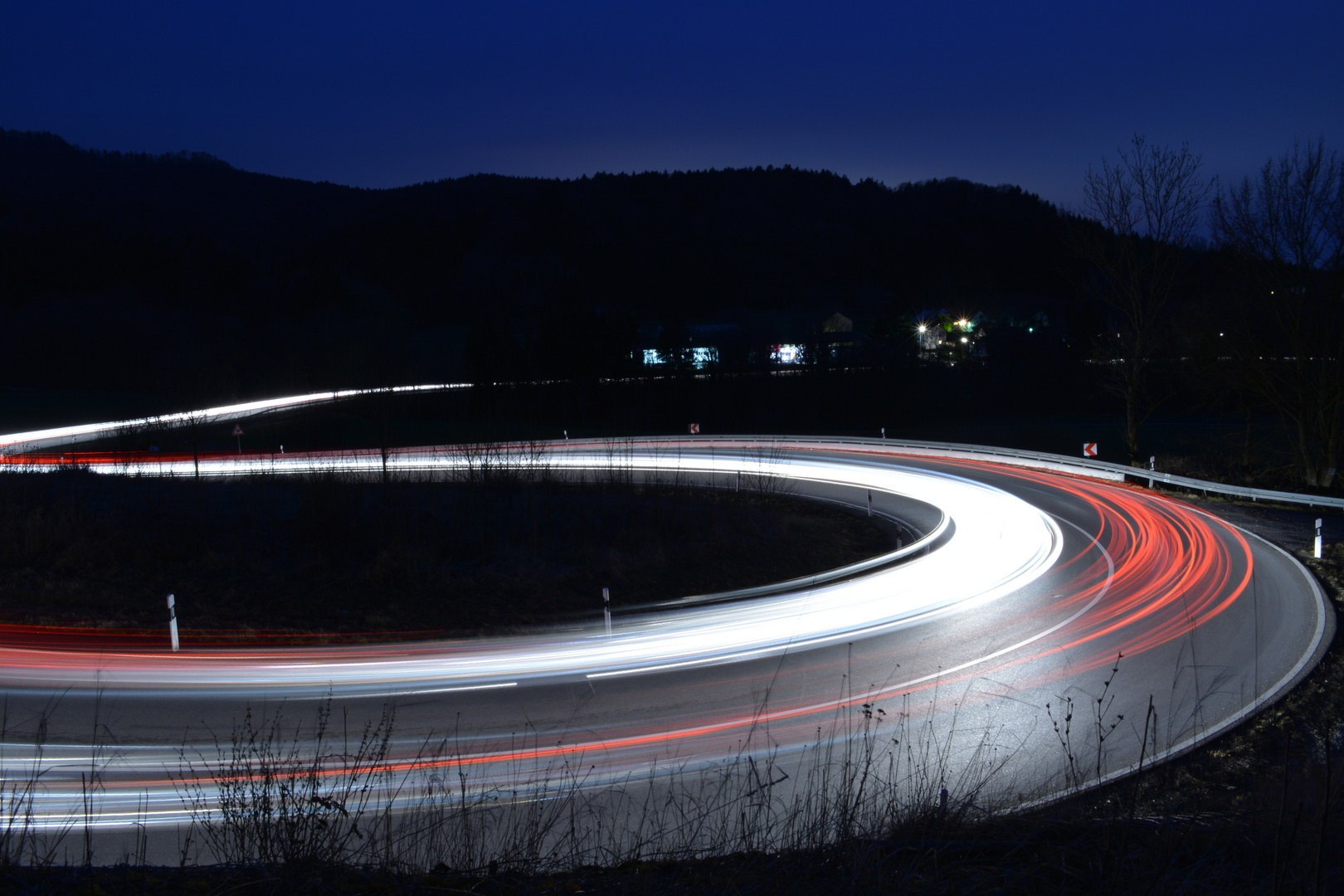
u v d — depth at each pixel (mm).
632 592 19312
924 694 12398
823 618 17000
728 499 30328
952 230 188125
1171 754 10000
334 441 56531
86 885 4578
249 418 57219
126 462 31625
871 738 10539
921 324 106438
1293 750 10305
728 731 10914
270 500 24531
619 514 25688
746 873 4852
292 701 12031
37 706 11414
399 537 20719
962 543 24234
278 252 199625
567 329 74312
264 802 5258
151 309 114938
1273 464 36688
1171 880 4402
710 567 21656
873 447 45750
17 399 66875
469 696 12367
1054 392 77688
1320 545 19875
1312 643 14219
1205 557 20500
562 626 16875
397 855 5082
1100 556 21344
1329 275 30297
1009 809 7465
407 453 43812
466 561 20984
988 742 10477
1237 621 15594
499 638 15750
